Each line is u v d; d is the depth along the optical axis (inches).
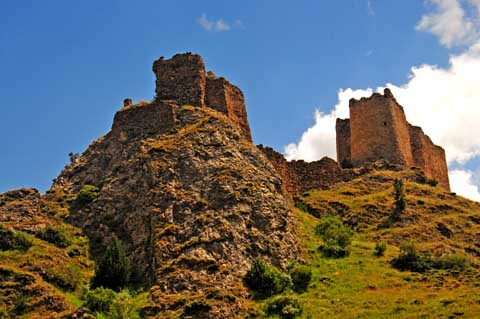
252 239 2014.0
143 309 1744.6
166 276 1849.2
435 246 2427.4
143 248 2034.9
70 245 2135.8
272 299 1797.5
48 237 2126.0
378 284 1963.6
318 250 2217.0
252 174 2252.7
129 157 2443.4
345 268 2094.0
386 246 2326.5
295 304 1764.3
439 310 1702.8
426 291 1895.9
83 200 2349.9
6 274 1859.0
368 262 2162.9
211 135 2385.6
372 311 1742.1
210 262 1892.2
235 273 1893.5
